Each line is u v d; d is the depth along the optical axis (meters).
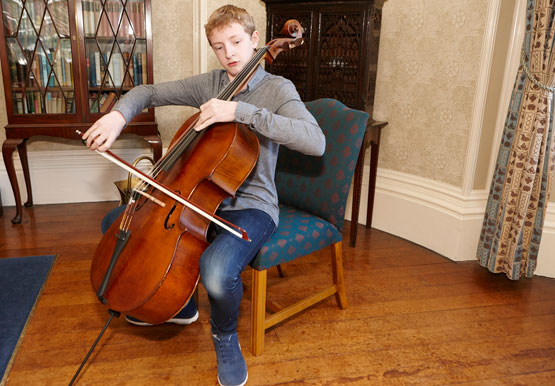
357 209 2.70
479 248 2.46
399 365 1.67
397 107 2.90
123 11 2.86
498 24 2.30
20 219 2.90
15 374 1.55
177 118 3.44
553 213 2.39
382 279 2.34
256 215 1.58
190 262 1.44
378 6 2.66
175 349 1.73
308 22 2.76
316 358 1.70
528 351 1.78
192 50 3.29
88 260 2.42
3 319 1.85
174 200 1.46
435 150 2.71
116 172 3.39
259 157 1.61
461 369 1.66
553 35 2.05
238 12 1.55
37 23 2.75
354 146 1.79
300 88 2.91
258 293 1.63
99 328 1.84
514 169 2.21
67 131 2.91
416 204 2.80
